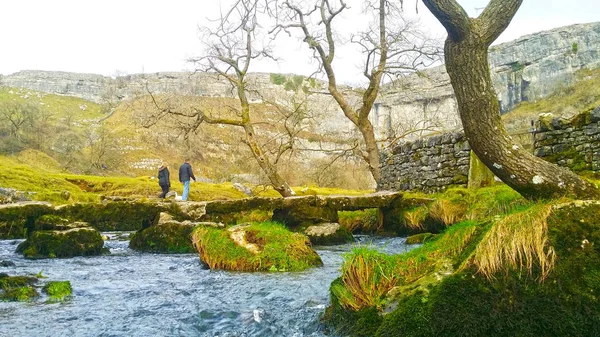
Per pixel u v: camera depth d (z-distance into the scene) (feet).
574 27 409.69
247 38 72.23
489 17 16.56
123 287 20.43
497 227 12.42
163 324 14.90
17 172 100.48
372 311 12.92
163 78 407.64
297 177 132.46
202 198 111.55
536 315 10.89
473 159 46.29
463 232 14.53
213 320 15.38
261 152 71.36
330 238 39.63
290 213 43.11
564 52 404.57
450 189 43.83
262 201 43.75
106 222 42.16
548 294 11.03
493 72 425.69
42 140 227.20
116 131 301.84
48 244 31.42
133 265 27.35
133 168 252.62
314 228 40.68
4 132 221.46
